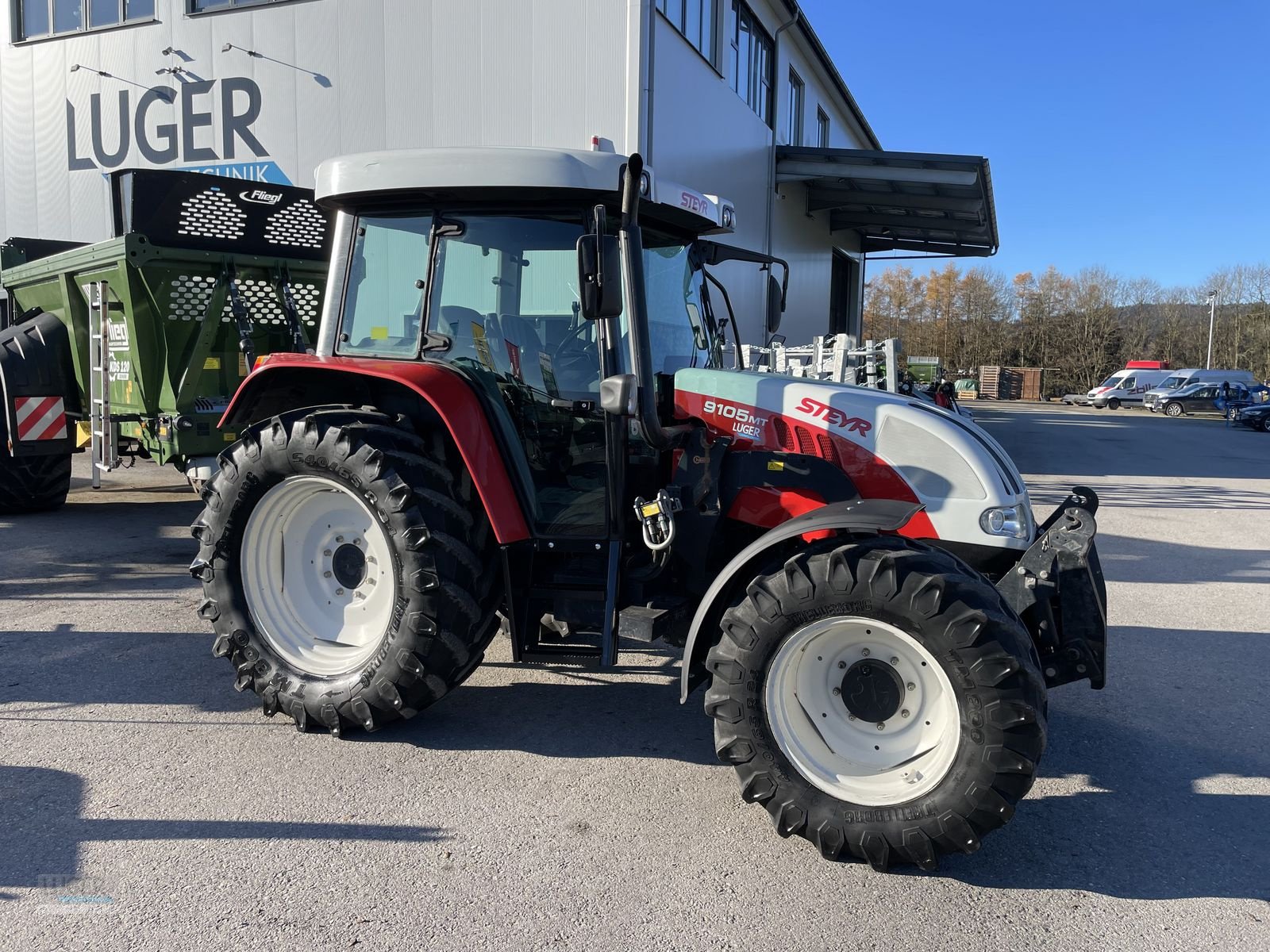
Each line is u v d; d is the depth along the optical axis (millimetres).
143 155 11742
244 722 3689
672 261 3910
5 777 3168
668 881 2617
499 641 4852
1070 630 2916
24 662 4309
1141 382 40500
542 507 3590
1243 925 2457
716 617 3014
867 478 3287
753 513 3410
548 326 3510
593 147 9219
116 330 6762
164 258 6250
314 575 3717
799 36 17516
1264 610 5789
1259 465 15039
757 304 15375
